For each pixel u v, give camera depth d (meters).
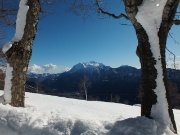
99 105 15.41
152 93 5.16
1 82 22.38
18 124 4.97
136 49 5.57
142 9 5.25
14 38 7.10
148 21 5.23
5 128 5.00
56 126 4.77
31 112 5.47
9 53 6.96
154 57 5.19
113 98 62.53
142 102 5.33
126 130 4.54
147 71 5.24
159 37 5.27
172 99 26.97
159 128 4.74
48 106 9.19
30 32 7.04
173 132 4.92
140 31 5.34
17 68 6.98
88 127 4.66
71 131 4.62
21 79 7.05
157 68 5.16
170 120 5.02
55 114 5.45
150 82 5.19
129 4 5.32
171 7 5.25
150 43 5.24
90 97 60.44
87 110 10.69
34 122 4.95
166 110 5.03
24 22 7.03
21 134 4.82
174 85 25.03
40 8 7.25
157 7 5.18
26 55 7.09
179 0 5.28
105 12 6.32
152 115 5.10
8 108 5.62
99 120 5.08
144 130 4.54
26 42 7.02
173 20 5.31
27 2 7.04
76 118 5.02
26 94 16.59
